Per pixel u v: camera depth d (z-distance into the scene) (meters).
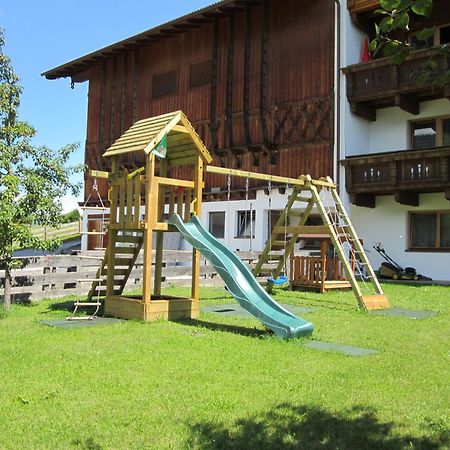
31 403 4.74
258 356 6.57
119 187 10.12
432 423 4.41
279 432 4.20
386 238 19.33
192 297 9.77
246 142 21.69
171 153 10.55
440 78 2.94
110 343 7.18
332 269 14.96
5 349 6.73
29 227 10.09
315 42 20.09
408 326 9.05
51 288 12.13
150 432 4.15
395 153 17.48
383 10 2.73
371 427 4.33
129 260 10.58
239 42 22.36
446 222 18.38
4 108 9.99
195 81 24.02
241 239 22.22
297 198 13.09
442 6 17.67
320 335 8.08
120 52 26.61
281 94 20.94
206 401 4.85
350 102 19.27
